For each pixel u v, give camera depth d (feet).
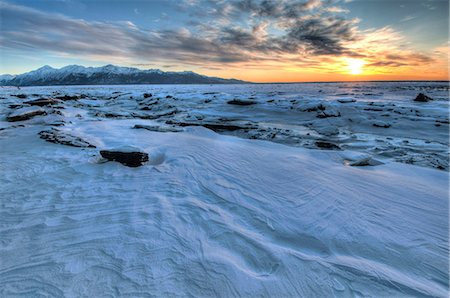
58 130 36.40
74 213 13.97
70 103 92.12
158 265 10.09
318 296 8.98
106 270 9.71
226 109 79.61
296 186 19.20
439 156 32.71
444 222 14.37
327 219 14.43
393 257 11.27
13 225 12.58
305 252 11.57
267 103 82.69
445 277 10.11
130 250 10.91
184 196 16.85
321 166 24.62
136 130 41.81
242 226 13.56
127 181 19.12
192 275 9.65
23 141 30.12
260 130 51.06
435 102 85.15
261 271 10.12
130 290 8.87
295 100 87.40
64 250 10.77
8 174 19.45
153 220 13.52
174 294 8.79
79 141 30.32
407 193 18.53
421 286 9.52
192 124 54.65
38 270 9.59
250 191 18.12
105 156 23.66
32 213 13.80
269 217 14.57
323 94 138.62
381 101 91.40
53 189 17.08
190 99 102.83
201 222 13.60
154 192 17.28
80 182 18.54
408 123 52.60
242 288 9.17
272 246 11.78
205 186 18.80
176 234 12.33
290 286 9.37
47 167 21.31
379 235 12.92
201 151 28.63
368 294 9.11
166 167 22.81
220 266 10.18
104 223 13.04
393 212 15.46
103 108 84.43
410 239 12.62
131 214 14.07
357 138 44.57
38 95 101.81
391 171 24.70
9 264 9.86
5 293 8.59
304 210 15.46
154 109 86.38
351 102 83.82
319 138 44.45
